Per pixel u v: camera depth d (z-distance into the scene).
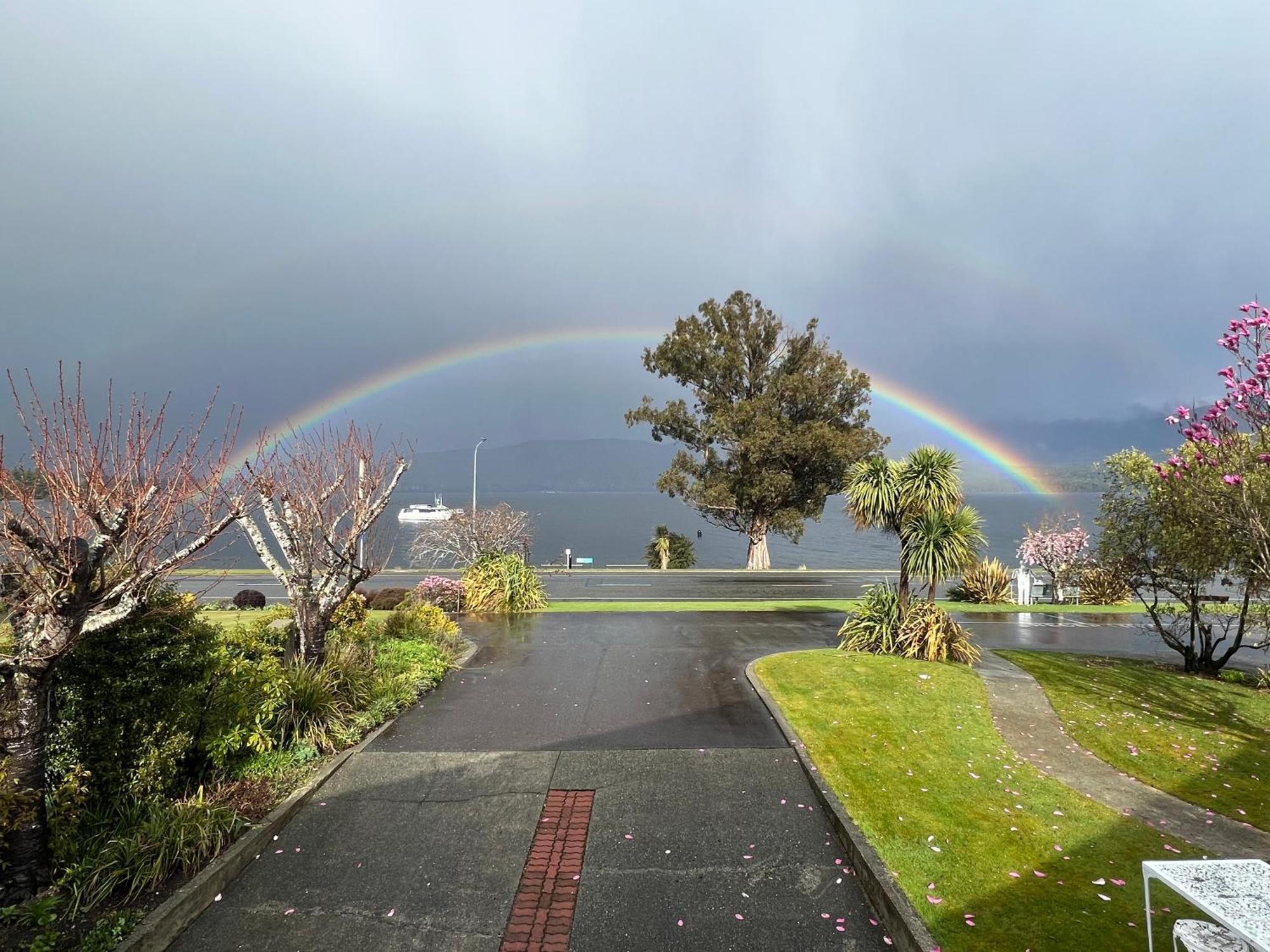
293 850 5.12
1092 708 9.08
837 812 5.51
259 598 16.64
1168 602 13.98
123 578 4.76
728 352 34.19
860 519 11.64
